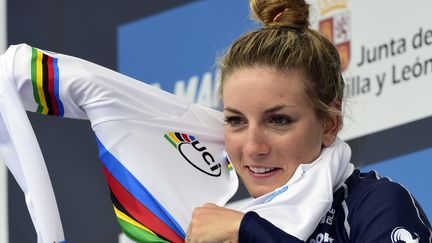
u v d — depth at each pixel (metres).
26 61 4.41
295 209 4.03
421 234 3.92
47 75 4.41
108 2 6.88
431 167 5.75
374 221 3.96
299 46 4.16
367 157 5.91
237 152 4.18
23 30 7.23
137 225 4.35
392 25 5.92
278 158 4.13
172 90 6.61
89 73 4.43
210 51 6.48
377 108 5.91
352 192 4.11
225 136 4.21
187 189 4.44
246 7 6.39
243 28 6.39
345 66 6.03
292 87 4.11
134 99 4.48
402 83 5.86
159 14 6.70
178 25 6.63
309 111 4.14
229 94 4.15
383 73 5.92
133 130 4.45
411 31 5.87
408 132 5.82
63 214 6.86
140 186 4.38
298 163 4.15
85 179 6.80
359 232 3.99
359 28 6.02
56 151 6.94
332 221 4.05
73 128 6.89
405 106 5.84
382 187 4.06
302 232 3.95
